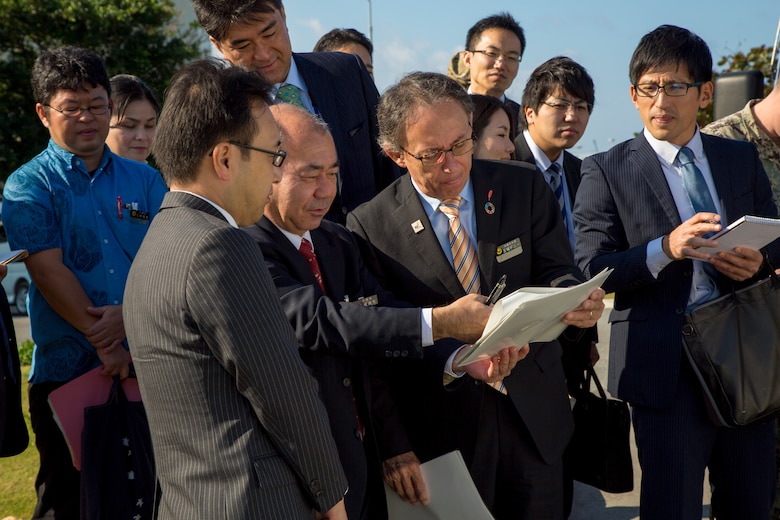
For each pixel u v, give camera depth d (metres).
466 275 2.81
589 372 3.30
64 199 3.27
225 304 1.79
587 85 3.94
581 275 2.92
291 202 2.44
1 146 15.38
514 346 2.41
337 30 5.70
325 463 1.91
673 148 3.17
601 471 3.21
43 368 3.25
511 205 2.86
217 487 1.81
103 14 15.95
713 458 3.26
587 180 3.30
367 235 2.88
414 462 2.68
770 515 3.23
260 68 3.22
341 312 2.38
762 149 3.51
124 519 2.85
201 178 1.96
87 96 3.28
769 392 2.96
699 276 3.10
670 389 3.02
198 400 1.83
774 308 2.98
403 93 2.72
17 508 4.05
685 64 3.04
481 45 4.85
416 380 2.79
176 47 16.95
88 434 2.87
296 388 1.85
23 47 16.33
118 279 3.31
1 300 2.98
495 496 2.90
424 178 2.75
